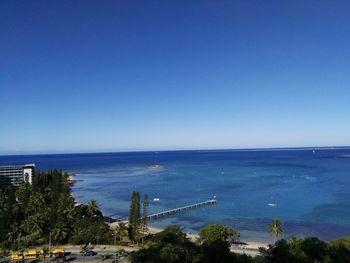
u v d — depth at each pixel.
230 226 165.75
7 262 110.38
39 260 112.12
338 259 76.12
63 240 134.38
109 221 179.25
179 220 183.75
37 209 160.62
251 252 120.00
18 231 136.38
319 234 149.62
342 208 197.12
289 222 170.00
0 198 170.75
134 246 129.75
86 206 164.50
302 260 72.81
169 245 87.88
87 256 116.31
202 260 86.12
